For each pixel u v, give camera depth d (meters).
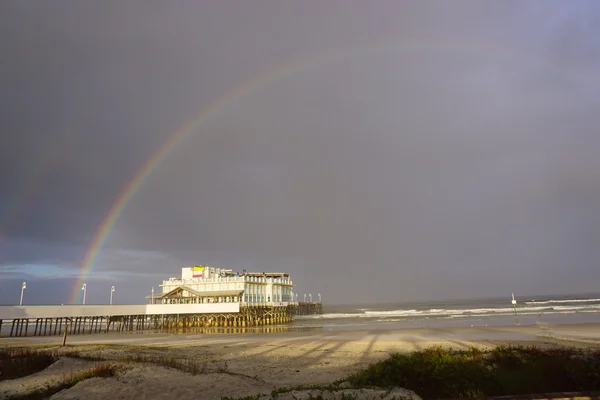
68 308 68.31
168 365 24.97
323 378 24.11
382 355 35.00
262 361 32.12
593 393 10.10
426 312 132.50
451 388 13.32
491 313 110.25
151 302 97.75
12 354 31.80
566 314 92.94
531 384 13.33
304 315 119.69
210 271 103.44
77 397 17.62
